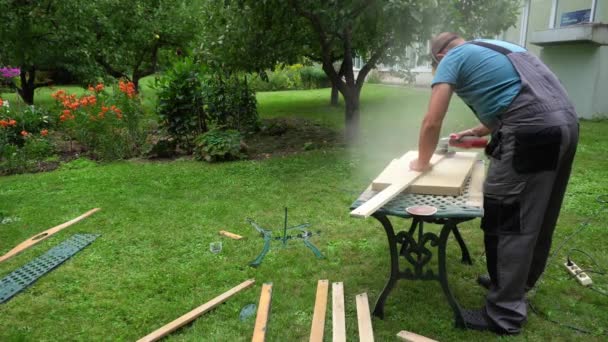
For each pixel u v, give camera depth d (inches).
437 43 101.8
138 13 421.7
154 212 175.9
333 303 109.4
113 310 111.4
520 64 88.1
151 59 489.1
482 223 95.7
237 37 255.4
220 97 291.9
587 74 337.7
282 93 642.2
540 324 99.7
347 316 105.7
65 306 113.8
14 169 247.1
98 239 153.0
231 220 165.5
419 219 90.1
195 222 164.7
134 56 462.6
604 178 196.4
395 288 116.6
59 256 140.4
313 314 106.1
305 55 319.6
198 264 133.3
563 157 90.0
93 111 265.9
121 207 182.2
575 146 90.5
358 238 146.8
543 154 85.7
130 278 126.6
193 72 275.3
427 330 99.0
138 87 478.0
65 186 213.3
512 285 93.8
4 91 551.2
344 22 231.3
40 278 127.9
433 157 118.5
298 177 214.7
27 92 463.8
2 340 100.4
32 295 119.7
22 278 128.1
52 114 328.5
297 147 285.4
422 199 94.5
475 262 128.6
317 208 174.4
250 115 313.6
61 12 365.4
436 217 85.2
